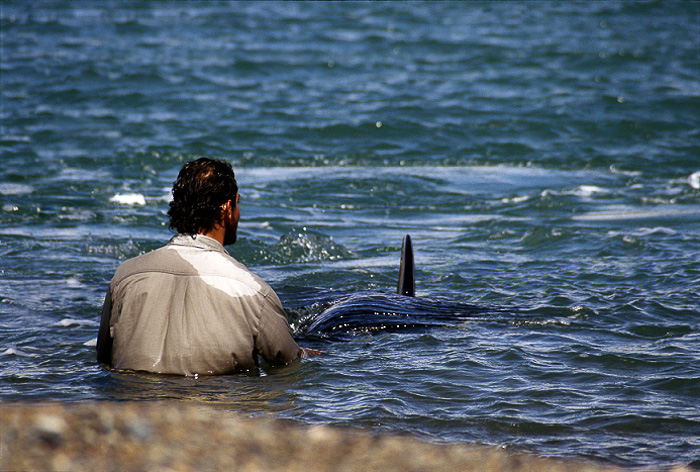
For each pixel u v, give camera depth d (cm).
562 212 3634
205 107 6106
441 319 1961
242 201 3791
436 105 6288
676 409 1343
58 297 2209
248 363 1484
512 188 4181
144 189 4003
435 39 9319
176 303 1466
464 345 1747
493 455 1143
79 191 3875
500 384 1471
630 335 1833
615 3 12875
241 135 5331
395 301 2055
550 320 1956
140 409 1264
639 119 5834
